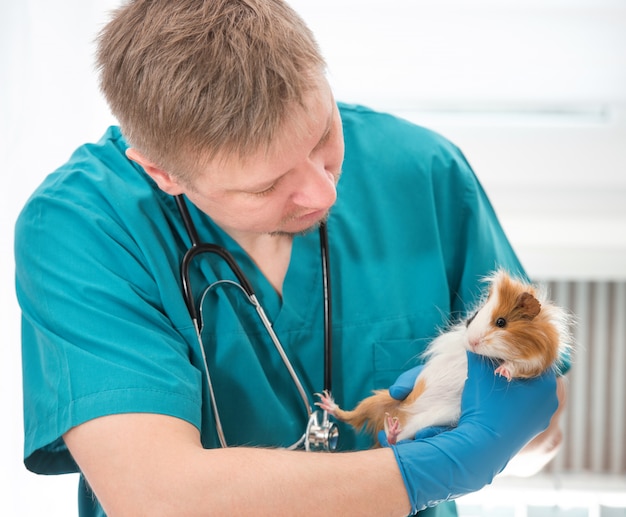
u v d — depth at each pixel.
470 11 1.70
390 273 1.16
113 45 0.88
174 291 1.02
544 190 1.85
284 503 0.83
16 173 1.52
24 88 1.51
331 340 1.11
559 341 0.89
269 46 0.81
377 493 0.86
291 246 1.14
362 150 1.20
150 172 0.95
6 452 1.52
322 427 1.03
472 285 1.18
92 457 0.89
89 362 0.92
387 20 1.72
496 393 0.93
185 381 0.94
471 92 1.78
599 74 1.74
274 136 0.81
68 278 0.98
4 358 1.51
